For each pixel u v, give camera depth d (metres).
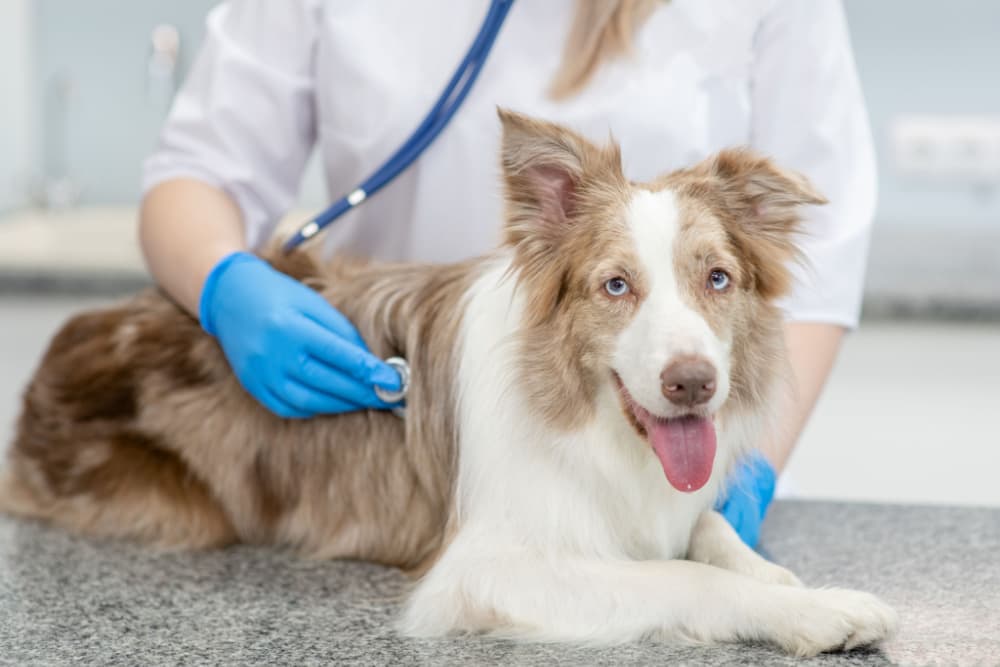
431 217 2.22
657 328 1.56
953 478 3.30
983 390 3.26
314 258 2.12
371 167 2.19
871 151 2.24
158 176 2.22
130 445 2.08
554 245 1.72
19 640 1.42
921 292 3.23
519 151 1.68
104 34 4.65
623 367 1.59
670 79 2.13
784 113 2.18
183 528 2.00
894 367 3.28
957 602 1.54
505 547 1.64
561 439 1.67
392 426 1.92
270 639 1.44
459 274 1.92
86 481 2.07
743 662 1.38
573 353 1.67
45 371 2.24
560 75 2.12
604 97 2.13
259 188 2.26
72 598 1.61
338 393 1.82
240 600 1.62
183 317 2.14
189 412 2.05
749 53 2.17
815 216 2.13
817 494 3.35
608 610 1.52
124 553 1.90
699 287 1.63
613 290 1.63
